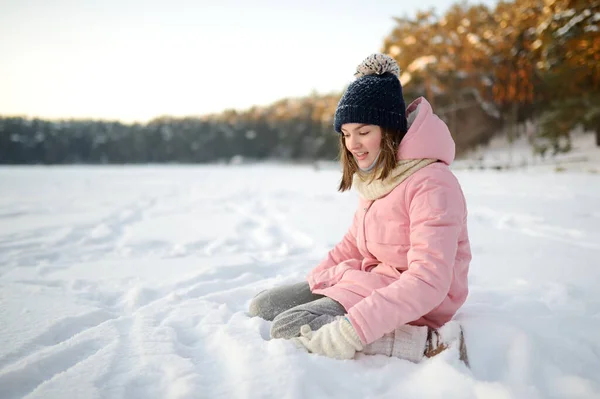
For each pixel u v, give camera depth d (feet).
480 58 98.84
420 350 4.60
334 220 16.87
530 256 10.36
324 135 173.37
